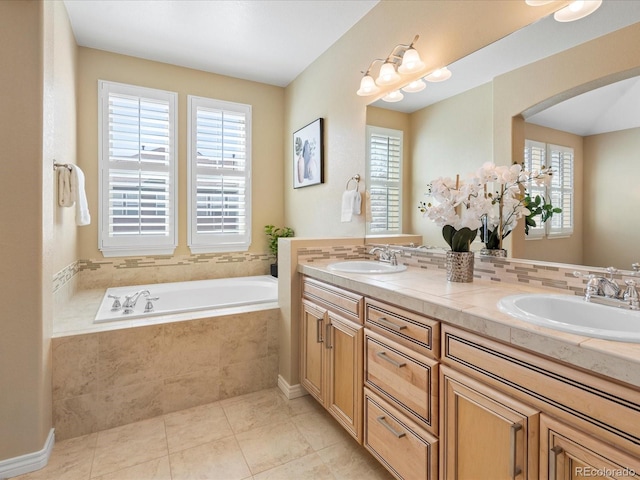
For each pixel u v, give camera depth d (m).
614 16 1.31
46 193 1.76
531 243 1.58
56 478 1.62
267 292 3.36
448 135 1.97
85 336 1.97
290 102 3.78
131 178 3.17
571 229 1.44
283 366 2.49
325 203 3.12
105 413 2.02
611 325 1.14
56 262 2.25
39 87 1.68
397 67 2.26
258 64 3.36
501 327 1.04
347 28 2.74
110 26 2.71
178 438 1.94
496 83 1.72
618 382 0.79
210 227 3.55
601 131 1.34
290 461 1.76
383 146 2.42
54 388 1.89
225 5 2.44
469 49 1.83
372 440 1.63
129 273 3.24
